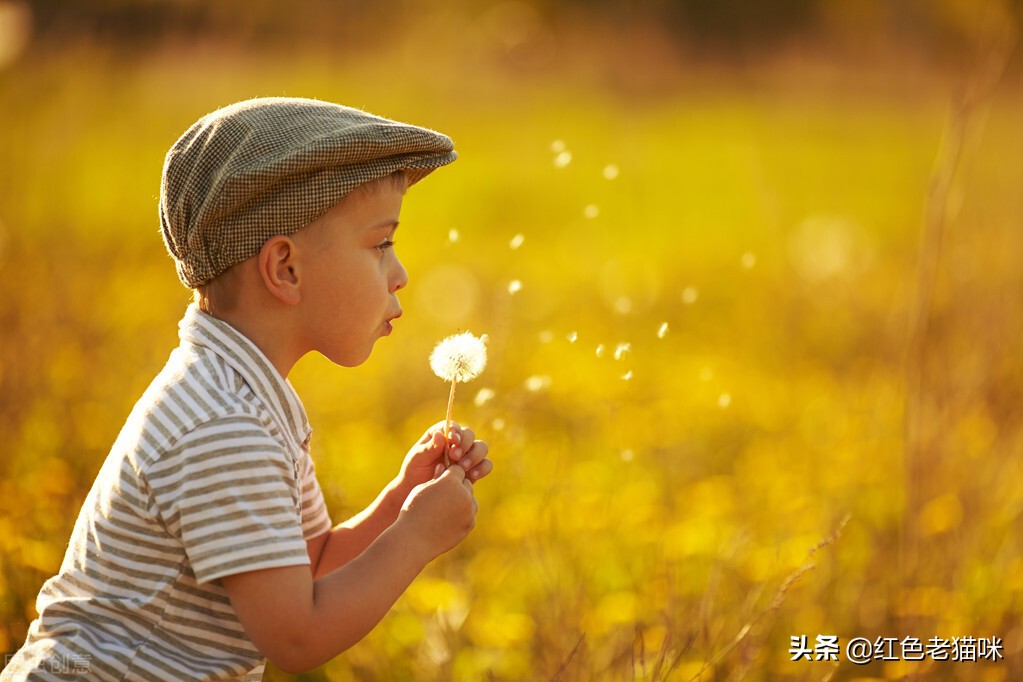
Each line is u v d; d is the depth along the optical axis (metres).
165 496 2.11
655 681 2.81
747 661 3.06
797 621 3.63
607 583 3.85
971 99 3.98
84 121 7.04
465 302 7.57
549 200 13.10
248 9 10.02
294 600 2.08
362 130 2.20
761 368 7.04
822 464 4.89
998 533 4.22
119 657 2.16
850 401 5.71
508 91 21.06
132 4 8.28
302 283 2.23
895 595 3.76
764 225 11.06
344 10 19.11
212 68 8.81
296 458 2.32
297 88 16.08
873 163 15.70
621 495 4.45
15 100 6.61
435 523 2.29
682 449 5.34
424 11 22.77
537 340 5.94
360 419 5.64
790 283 8.38
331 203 2.19
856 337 7.12
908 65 19.58
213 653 2.21
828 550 3.84
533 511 3.97
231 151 2.20
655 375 6.46
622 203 11.91
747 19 24.41
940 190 3.94
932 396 4.46
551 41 24.31
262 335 2.27
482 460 2.51
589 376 6.04
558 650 3.22
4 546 3.28
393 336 6.88
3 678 2.25
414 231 11.55
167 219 2.31
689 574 3.88
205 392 2.17
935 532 3.90
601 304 7.86
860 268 8.63
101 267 6.26
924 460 4.18
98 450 4.12
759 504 4.65
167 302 6.38
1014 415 4.81
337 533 2.59
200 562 2.07
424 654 3.34
